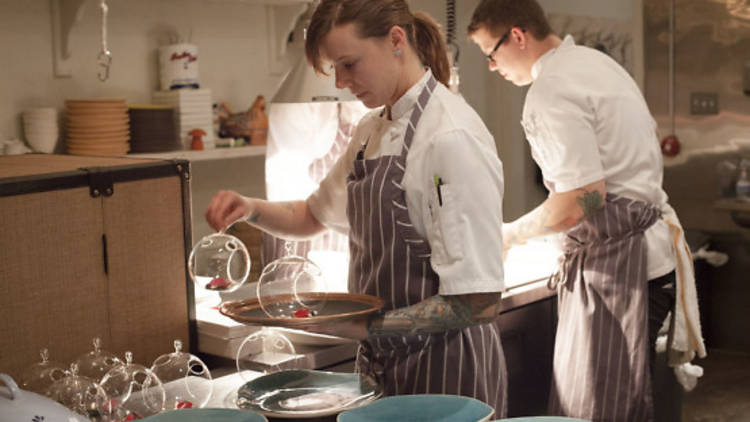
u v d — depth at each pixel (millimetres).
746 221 4461
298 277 1759
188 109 3213
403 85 1725
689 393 4172
